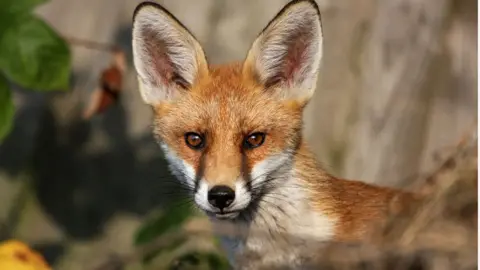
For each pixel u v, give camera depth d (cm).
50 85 1040
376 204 888
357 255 663
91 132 1346
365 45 1264
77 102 1342
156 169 1320
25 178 1349
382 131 1247
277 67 909
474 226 679
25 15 1041
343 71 1262
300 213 877
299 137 898
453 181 707
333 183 910
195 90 907
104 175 1342
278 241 854
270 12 1270
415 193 820
